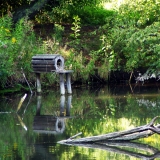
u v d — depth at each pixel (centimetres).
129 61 3347
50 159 1697
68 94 3017
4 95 2942
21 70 3045
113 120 2275
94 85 3350
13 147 1847
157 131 1912
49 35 3609
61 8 3694
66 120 2303
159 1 3491
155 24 3406
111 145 1881
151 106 2608
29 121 2278
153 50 3309
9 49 3008
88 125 2181
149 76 3391
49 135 2017
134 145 1877
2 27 3120
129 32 3397
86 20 3900
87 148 1831
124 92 3086
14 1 3722
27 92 3042
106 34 3616
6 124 2222
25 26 3209
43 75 3159
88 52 3497
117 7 3872
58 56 2939
